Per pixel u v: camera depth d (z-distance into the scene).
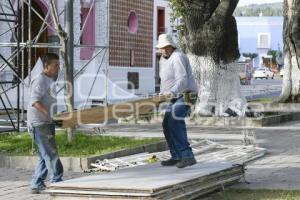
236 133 20.08
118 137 16.94
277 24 98.44
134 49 37.38
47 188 10.43
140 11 38.00
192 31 23.12
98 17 32.50
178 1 23.81
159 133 19.39
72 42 15.88
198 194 9.91
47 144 10.60
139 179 9.61
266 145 17.31
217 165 11.09
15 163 13.61
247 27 99.81
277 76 92.06
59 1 25.55
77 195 9.17
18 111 17.47
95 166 13.18
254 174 12.53
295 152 15.94
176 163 10.95
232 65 23.41
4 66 21.11
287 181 11.71
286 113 25.86
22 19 19.67
